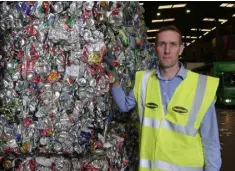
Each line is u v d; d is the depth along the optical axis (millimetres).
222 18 25641
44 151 2047
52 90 2033
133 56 2631
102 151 2049
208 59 32500
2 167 2051
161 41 1809
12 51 2076
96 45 1998
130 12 2598
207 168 1810
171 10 22875
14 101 2064
